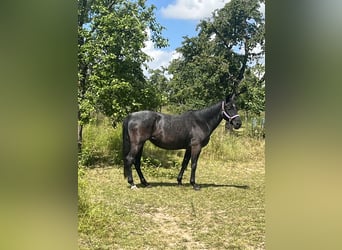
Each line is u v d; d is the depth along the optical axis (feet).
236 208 21.25
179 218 19.27
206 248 15.08
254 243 15.66
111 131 36.47
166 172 32.07
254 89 70.03
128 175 26.04
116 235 15.85
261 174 32.63
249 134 49.16
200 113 27.27
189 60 88.48
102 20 32.17
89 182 25.82
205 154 38.75
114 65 32.76
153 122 26.61
